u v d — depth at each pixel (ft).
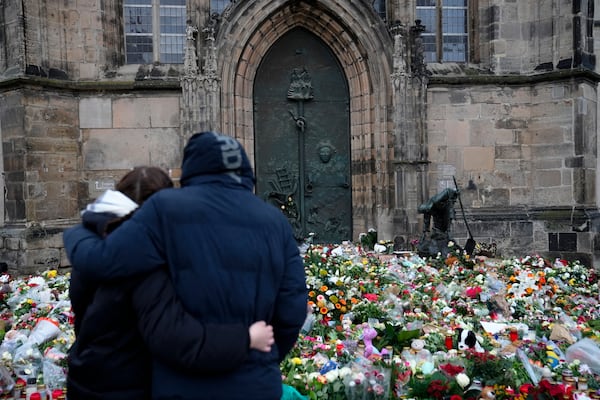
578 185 55.88
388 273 35.81
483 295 31.55
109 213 11.21
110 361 10.52
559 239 55.93
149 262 10.09
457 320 27.12
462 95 57.98
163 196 10.52
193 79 53.47
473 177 58.08
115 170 55.21
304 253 39.22
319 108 59.88
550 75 56.39
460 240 56.65
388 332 23.57
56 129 53.21
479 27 59.47
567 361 21.83
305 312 11.24
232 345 9.93
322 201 60.23
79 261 10.18
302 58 59.47
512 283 35.04
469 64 59.88
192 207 10.37
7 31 51.44
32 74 51.31
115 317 10.46
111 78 55.62
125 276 10.08
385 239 56.39
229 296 10.15
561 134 56.65
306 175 60.03
